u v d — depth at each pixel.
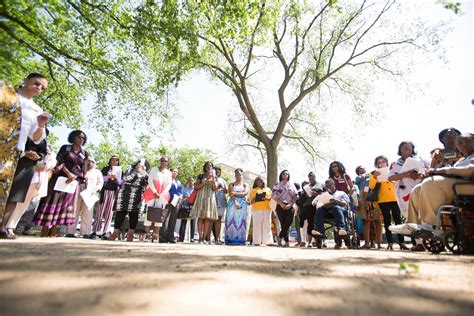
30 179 3.72
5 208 3.63
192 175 30.20
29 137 3.79
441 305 0.94
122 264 1.65
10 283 1.06
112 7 8.90
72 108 12.31
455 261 2.33
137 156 30.31
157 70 10.79
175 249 3.11
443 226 3.43
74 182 4.99
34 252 2.09
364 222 5.84
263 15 10.54
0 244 2.69
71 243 3.30
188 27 6.96
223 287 1.11
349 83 17.50
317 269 1.70
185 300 0.92
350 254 3.11
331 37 16.50
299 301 0.95
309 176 6.83
